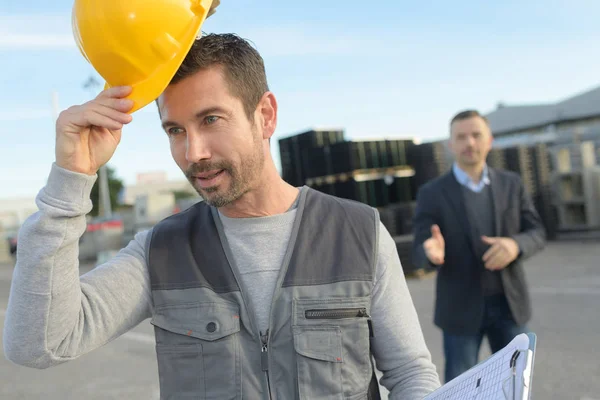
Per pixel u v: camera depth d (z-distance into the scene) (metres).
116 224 16.53
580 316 5.24
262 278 1.34
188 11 1.21
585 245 9.62
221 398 1.26
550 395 3.52
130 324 1.36
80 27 1.20
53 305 1.17
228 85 1.23
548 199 10.80
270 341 1.29
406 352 1.39
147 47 1.18
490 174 2.98
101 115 1.17
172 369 1.31
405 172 9.75
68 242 1.18
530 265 8.32
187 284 1.33
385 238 1.43
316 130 9.79
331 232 1.38
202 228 1.39
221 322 1.30
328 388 1.27
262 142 1.33
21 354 1.18
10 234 26.55
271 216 1.38
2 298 10.52
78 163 1.18
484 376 1.07
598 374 3.79
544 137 12.65
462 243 2.86
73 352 1.24
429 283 7.94
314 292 1.31
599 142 10.77
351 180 9.22
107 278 1.32
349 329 1.31
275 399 1.26
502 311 2.82
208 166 1.24
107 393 4.30
